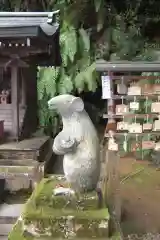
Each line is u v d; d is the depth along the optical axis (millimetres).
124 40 4418
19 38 3107
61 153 2285
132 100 3949
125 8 5586
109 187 2902
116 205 2848
